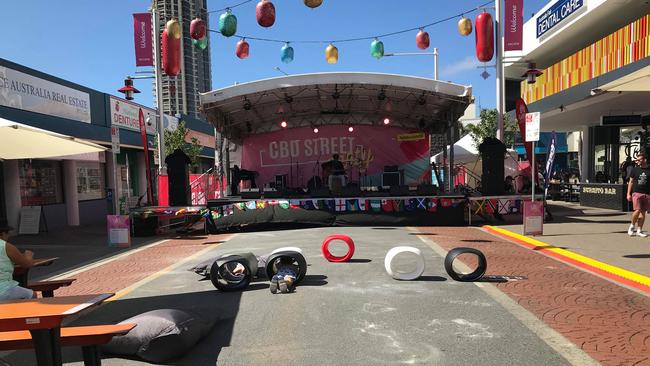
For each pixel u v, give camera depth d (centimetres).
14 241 1263
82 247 1134
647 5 1792
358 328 475
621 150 2156
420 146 1912
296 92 1536
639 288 612
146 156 1492
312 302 569
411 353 411
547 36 2245
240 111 1692
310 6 878
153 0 1627
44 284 537
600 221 1318
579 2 1944
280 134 1930
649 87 943
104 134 1853
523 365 383
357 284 651
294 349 426
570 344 426
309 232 1230
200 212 1342
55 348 341
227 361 404
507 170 1847
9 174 1388
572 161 3491
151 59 1642
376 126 1902
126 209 1839
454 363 389
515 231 1149
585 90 1675
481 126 3616
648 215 1373
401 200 1334
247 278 646
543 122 2348
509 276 686
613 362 387
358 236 1125
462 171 2178
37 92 1434
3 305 352
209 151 3531
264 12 929
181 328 413
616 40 1536
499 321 490
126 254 1016
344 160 1905
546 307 536
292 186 1916
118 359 418
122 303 597
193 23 1148
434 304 552
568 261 796
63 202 1678
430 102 1636
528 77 1542
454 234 1151
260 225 1335
